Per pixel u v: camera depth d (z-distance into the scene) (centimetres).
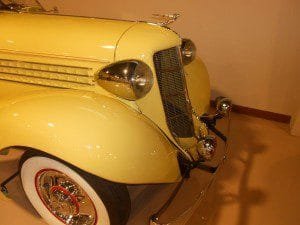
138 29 195
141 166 162
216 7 324
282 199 244
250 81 344
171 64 195
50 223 214
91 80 200
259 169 275
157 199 238
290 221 226
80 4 419
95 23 211
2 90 242
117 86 171
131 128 169
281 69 323
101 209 174
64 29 207
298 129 317
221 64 351
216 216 228
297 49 307
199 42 352
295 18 294
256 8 306
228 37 333
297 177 267
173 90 200
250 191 251
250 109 357
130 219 223
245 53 333
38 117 165
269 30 310
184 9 343
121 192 171
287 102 335
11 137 167
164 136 191
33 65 216
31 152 176
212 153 197
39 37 209
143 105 191
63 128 159
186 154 202
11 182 253
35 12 250
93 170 152
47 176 188
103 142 156
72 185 183
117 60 188
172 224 184
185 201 234
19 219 224
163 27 199
